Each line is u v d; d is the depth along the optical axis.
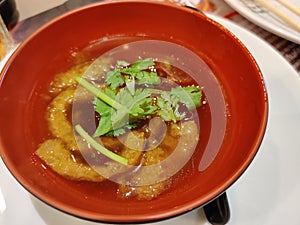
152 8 0.15
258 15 0.18
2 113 0.12
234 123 0.14
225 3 0.19
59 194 0.11
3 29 0.17
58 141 0.13
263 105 0.12
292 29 0.18
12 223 0.12
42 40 0.14
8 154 0.11
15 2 0.19
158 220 0.10
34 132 0.13
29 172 0.12
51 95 0.14
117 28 0.16
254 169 0.14
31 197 0.13
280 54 0.17
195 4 0.19
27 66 0.14
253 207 0.13
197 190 0.12
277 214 0.13
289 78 0.16
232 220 0.13
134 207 0.11
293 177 0.14
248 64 0.13
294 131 0.15
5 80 0.13
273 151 0.14
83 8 0.15
